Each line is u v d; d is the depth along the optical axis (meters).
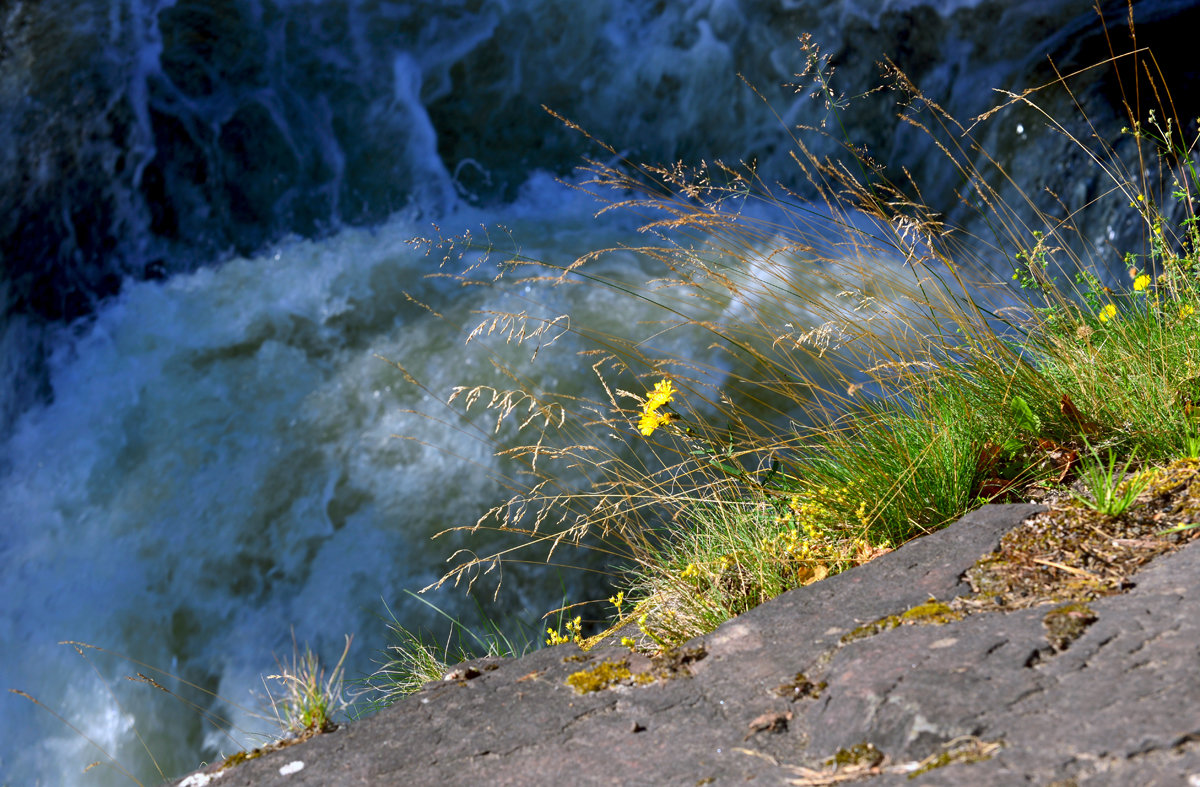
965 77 9.01
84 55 10.49
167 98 10.40
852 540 2.83
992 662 1.79
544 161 11.23
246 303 8.98
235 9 10.63
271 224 10.48
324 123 10.80
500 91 11.17
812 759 1.73
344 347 8.09
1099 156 7.05
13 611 6.75
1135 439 2.76
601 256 8.94
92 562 6.85
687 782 1.75
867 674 1.86
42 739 6.08
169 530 6.87
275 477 6.98
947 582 2.21
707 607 2.67
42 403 8.65
